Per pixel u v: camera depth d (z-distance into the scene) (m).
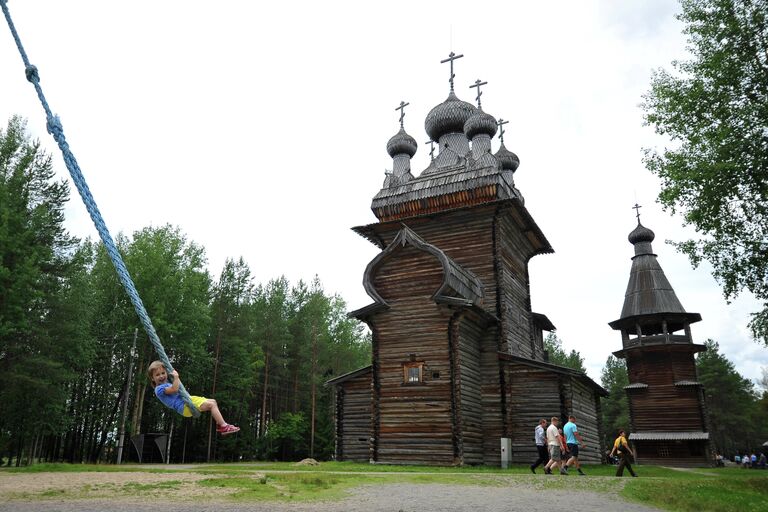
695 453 44.09
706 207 18.64
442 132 39.31
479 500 9.93
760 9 18.67
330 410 57.28
